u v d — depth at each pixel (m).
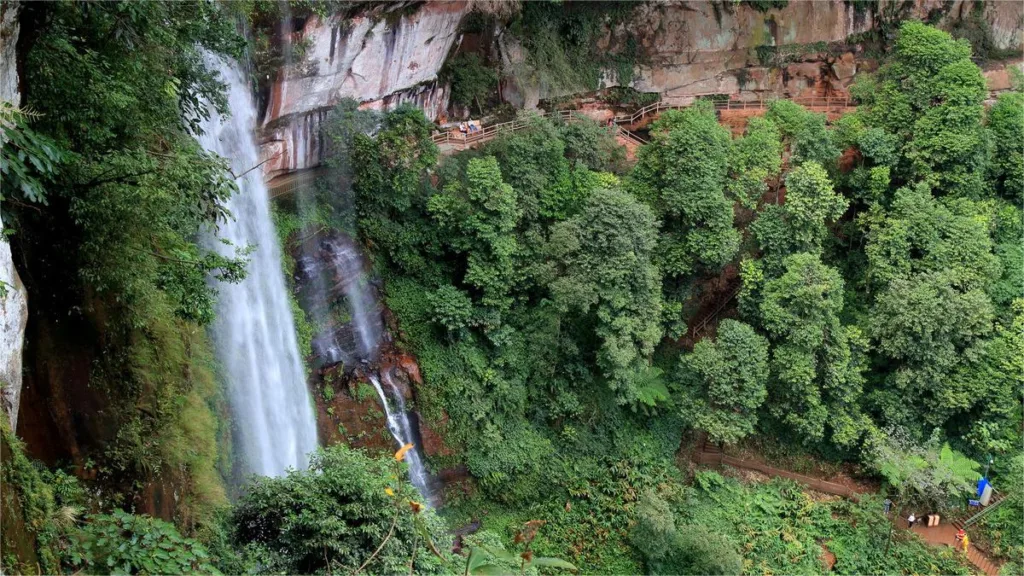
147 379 18.27
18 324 13.93
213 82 18.62
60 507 13.45
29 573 11.69
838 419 32.44
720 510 31.83
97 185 15.28
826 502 33.03
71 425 16.27
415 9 30.00
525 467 29.98
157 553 13.16
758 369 30.98
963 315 31.66
